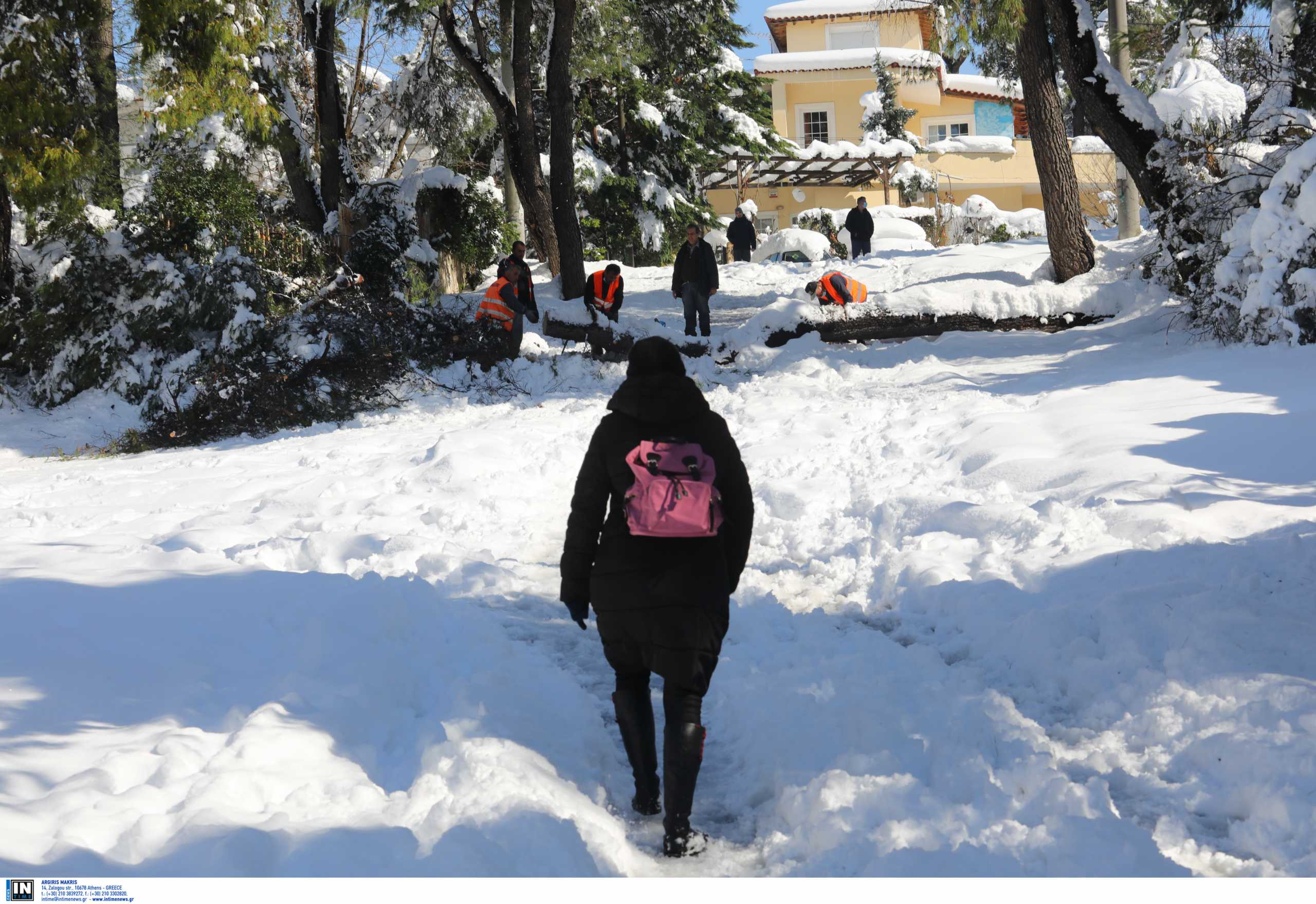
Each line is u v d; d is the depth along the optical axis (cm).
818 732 404
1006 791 358
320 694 425
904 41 4553
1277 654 419
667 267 2770
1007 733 398
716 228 3762
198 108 1795
